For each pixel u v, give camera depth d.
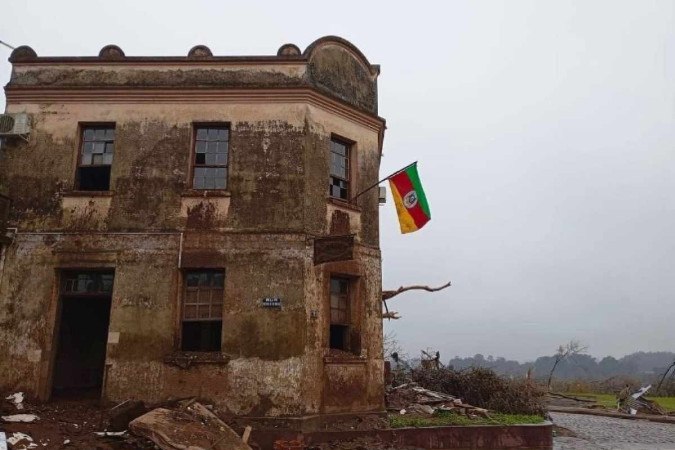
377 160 16.31
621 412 27.62
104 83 14.56
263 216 13.91
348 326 14.86
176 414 11.38
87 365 16.70
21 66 14.74
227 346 13.20
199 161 14.52
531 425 14.20
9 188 14.11
